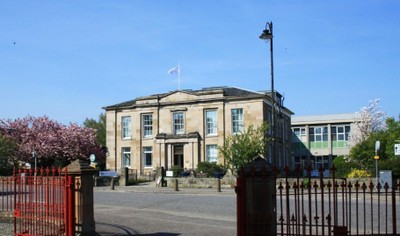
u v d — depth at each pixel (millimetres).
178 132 54531
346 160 50344
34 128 56000
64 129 56562
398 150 27719
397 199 23109
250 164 9789
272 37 30359
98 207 21250
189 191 33062
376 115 71438
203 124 52875
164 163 53594
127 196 28219
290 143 64312
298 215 9453
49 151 53875
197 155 52125
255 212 9586
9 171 41250
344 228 8922
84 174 12102
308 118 75062
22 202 12914
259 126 46469
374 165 38062
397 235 9000
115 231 13781
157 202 23594
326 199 23156
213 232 13453
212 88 55594
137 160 55719
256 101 50750
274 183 9938
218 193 30859
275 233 9648
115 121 57812
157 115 55438
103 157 59500
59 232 11367
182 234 13164
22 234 12289
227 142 40281
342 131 73750
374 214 16953
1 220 14938
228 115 51875
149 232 13570
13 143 43750
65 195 11297
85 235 11938
